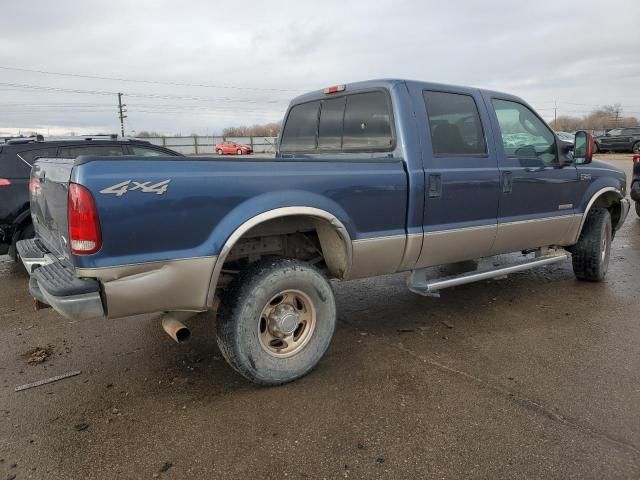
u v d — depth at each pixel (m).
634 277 5.96
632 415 2.93
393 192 3.67
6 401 3.21
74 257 2.64
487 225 4.30
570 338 4.09
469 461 2.54
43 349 4.03
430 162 3.88
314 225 3.59
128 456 2.62
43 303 3.26
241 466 2.52
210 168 2.92
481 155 4.24
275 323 3.29
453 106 4.12
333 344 4.03
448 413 2.97
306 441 2.72
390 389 3.27
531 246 4.91
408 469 2.48
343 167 3.45
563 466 2.48
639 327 4.32
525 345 3.96
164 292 2.85
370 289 5.57
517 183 4.50
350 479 2.42
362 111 4.16
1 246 6.22
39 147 6.43
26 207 6.21
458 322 4.50
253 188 3.06
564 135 20.36
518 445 2.66
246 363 3.15
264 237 3.60
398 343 4.04
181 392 3.29
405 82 3.90
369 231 3.61
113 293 2.70
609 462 2.51
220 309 3.18
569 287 5.55
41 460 2.59
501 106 4.52
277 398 3.19
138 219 2.70
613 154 30.83
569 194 5.07
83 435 2.81
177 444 2.71
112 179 2.62
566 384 3.31
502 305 4.96
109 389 3.35
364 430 2.81
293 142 5.09
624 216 6.00
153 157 2.77
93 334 4.34
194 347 4.05
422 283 4.09
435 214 3.94
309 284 3.35
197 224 2.88
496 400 3.11
